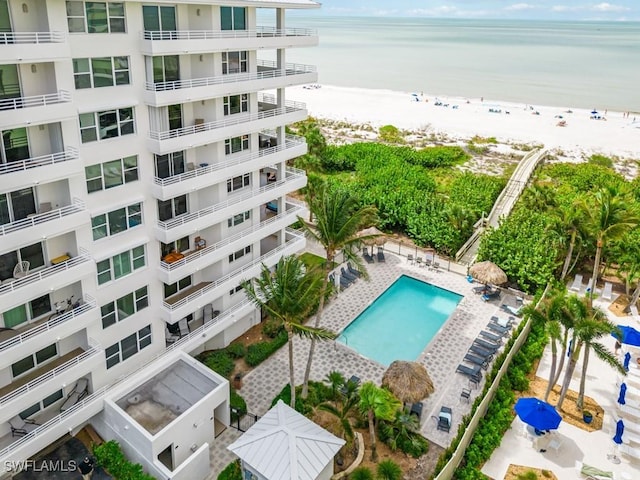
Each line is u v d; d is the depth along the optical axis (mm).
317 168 70250
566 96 157875
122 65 27812
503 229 51156
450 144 103625
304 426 28672
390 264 53469
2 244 24094
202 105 33531
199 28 31609
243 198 36750
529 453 32219
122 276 31156
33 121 23688
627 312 46469
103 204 28938
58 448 30219
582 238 47312
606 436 33500
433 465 30844
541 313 34312
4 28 23797
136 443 28797
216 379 32344
